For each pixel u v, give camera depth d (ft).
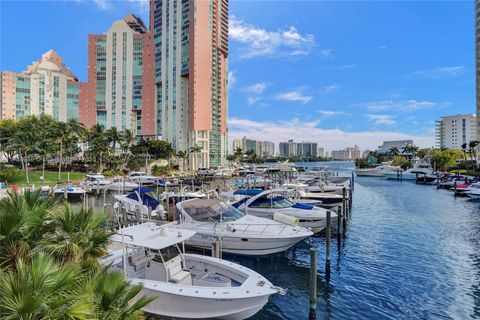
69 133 228.22
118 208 74.95
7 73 366.22
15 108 369.50
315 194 109.60
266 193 77.10
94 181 153.99
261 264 53.88
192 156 389.19
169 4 403.95
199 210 57.47
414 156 437.17
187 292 31.68
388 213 104.73
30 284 16.33
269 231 54.29
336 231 78.69
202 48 394.52
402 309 38.27
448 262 55.06
